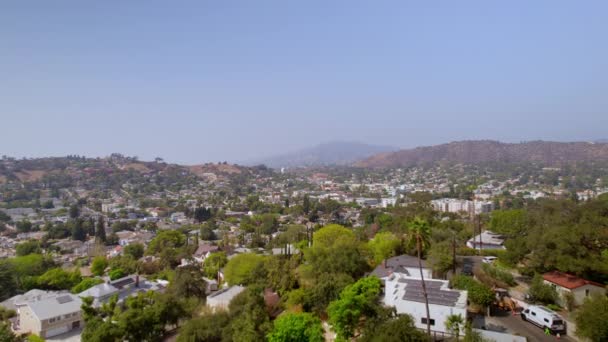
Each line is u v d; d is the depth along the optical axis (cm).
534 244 4819
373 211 16775
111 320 4594
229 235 14412
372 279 4353
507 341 3206
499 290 4384
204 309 5097
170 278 7488
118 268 8875
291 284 4997
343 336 3478
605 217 5569
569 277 4219
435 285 4138
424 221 3869
